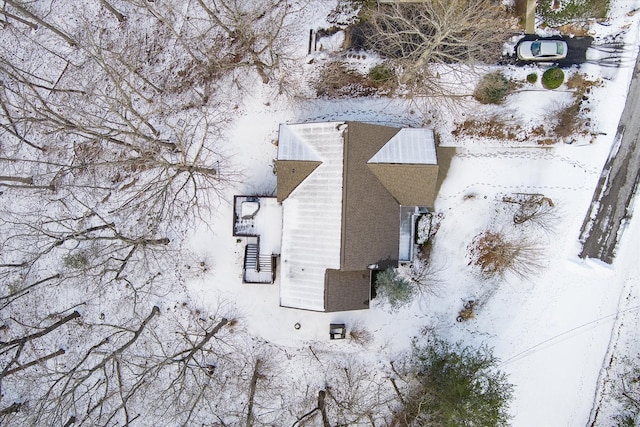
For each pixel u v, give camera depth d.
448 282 31.25
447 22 26.55
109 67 33.91
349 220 26.89
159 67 34.28
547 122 31.20
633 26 31.08
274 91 32.56
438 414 28.33
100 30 35.12
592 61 31.28
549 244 31.25
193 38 33.88
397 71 31.30
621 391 30.86
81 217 34.03
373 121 31.89
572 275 31.22
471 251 31.23
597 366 31.14
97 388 32.16
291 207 28.47
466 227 31.28
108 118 34.31
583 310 31.19
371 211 27.81
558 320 31.20
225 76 33.16
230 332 32.00
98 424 30.59
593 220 31.28
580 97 31.22
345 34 32.31
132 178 33.78
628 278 31.09
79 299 33.62
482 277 31.20
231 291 32.16
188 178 30.58
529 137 31.30
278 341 31.77
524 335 31.20
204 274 32.38
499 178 31.41
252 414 30.80
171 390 31.64
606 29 31.20
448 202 31.41
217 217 32.41
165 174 32.91
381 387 30.98
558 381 31.19
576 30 31.28
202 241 32.53
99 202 33.97
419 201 28.41
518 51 31.28
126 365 31.06
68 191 34.25
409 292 29.52
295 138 28.38
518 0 31.39
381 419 30.75
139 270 32.97
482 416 27.61
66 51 35.25
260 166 32.28
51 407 32.59
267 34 32.16
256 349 31.88
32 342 33.69
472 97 31.50
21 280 34.19
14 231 34.62
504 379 30.66
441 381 28.88
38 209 34.53
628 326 30.98
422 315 31.16
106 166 33.94
